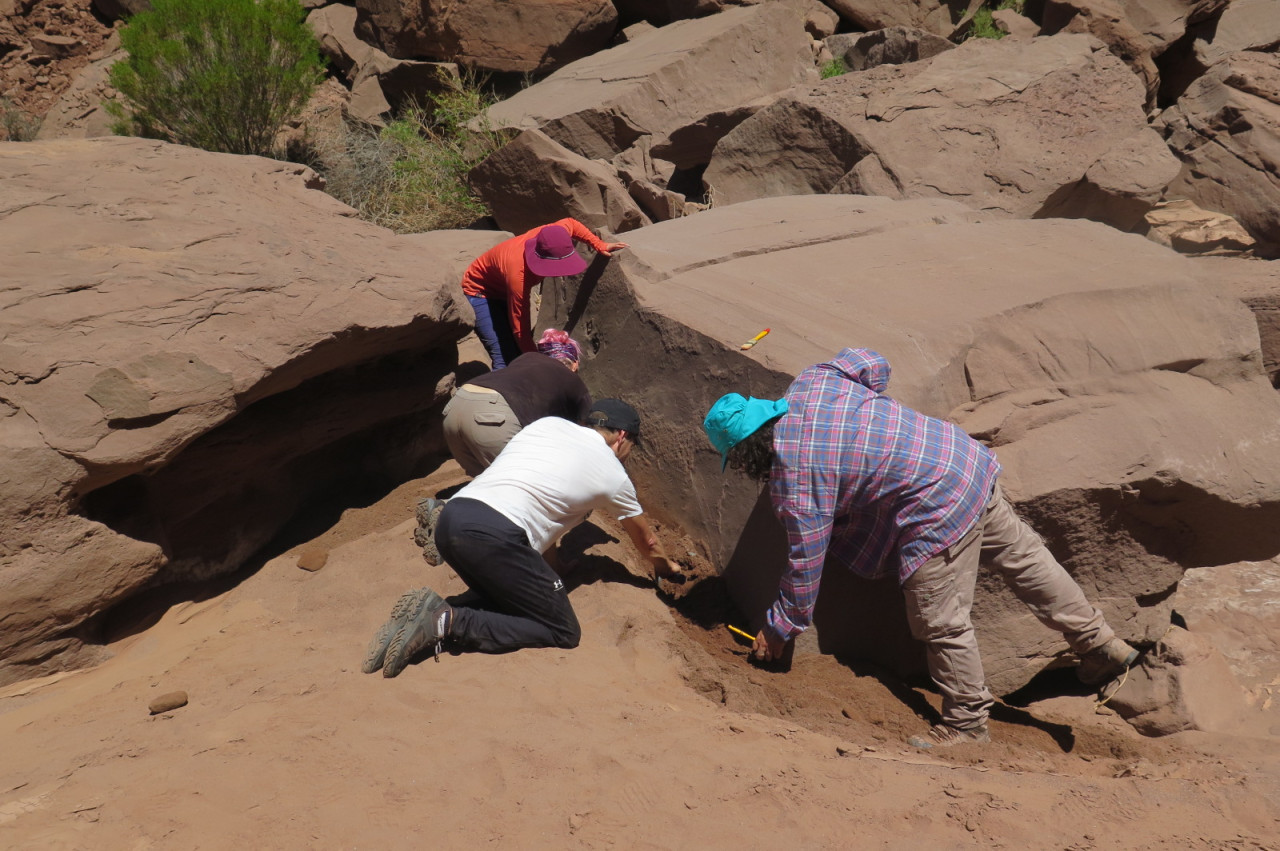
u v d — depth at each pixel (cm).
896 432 349
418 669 358
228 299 450
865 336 431
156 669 388
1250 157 876
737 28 1059
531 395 428
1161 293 473
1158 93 1166
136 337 416
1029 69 862
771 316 459
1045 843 266
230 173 597
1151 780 310
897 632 424
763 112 882
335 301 473
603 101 995
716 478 453
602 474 381
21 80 1289
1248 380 461
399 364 548
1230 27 1128
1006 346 441
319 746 308
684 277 512
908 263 518
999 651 421
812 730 352
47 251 456
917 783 299
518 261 528
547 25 1202
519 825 273
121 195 526
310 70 1045
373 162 1072
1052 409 425
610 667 366
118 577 406
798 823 274
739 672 389
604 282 529
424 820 275
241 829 270
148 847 263
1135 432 415
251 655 384
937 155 807
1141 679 435
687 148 1008
